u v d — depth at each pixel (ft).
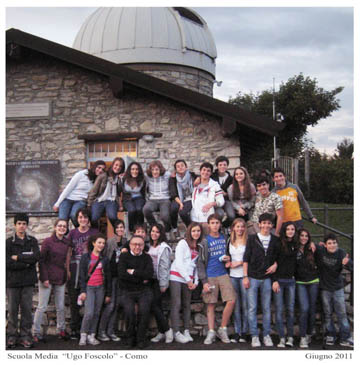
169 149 26.91
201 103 24.94
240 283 18.56
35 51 27.76
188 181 21.65
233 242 18.86
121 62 38.70
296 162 37.06
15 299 17.62
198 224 18.63
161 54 38.88
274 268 18.04
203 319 19.77
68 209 21.98
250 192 20.63
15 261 17.42
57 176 27.40
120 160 21.40
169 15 41.29
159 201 21.49
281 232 18.35
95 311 18.34
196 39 41.47
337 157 63.93
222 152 26.50
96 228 21.68
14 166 27.73
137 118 27.32
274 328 19.62
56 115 27.86
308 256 18.43
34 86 28.14
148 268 17.65
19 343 18.17
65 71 28.04
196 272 18.67
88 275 18.22
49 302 20.58
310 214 21.53
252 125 24.43
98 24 40.88
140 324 17.53
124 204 21.66
